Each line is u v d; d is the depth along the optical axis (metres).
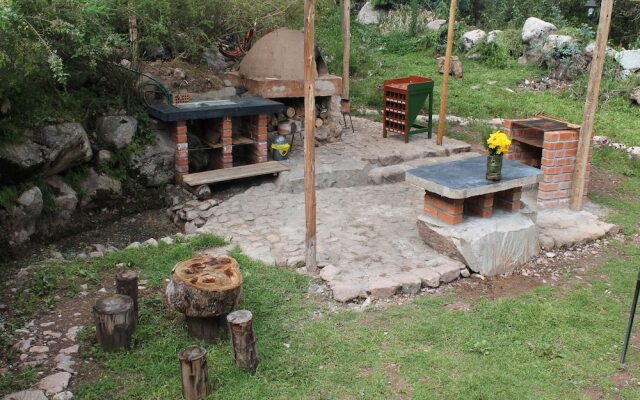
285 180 7.92
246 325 4.19
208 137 8.33
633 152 10.11
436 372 4.32
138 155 7.58
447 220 6.08
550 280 5.91
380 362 4.44
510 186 6.02
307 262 5.78
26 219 6.36
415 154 9.14
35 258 6.21
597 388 4.24
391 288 5.41
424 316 5.10
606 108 12.52
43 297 5.25
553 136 7.21
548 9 17.38
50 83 6.98
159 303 5.18
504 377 4.28
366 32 18.17
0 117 6.28
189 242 6.38
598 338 4.83
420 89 9.53
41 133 6.52
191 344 4.61
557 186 7.46
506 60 15.48
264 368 4.32
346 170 8.31
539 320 5.04
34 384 4.08
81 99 7.38
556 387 4.21
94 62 6.56
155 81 7.91
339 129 9.70
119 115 7.59
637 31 15.98
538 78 14.41
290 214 7.17
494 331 4.89
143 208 7.63
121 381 4.19
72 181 7.07
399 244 6.33
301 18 11.50
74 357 4.43
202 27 9.59
